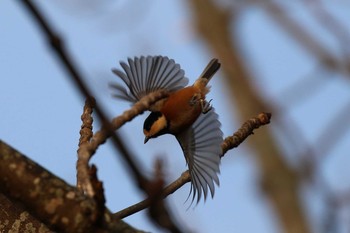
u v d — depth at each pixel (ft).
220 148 28.63
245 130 28.76
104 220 20.74
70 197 20.54
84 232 20.53
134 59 28.76
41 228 26.48
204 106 29.91
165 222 15.72
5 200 26.55
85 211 20.44
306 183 39.63
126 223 21.22
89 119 26.84
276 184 71.15
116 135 15.28
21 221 26.50
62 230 20.56
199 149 29.25
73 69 14.98
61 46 14.76
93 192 20.10
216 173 28.40
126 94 28.81
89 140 26.68
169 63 29.32
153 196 15.58
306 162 39.55
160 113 30.45
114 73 28.55
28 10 14.53
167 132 30.73
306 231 69.67
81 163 20.56
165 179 15.81
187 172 29.07
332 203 24.56
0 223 26.45
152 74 29.43
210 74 32.37
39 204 20.45
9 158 20.45
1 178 20.36
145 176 15.39
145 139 31.30
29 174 20.47
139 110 21.03
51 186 20.54
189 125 30.04
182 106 30.04
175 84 29.94
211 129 29.35
